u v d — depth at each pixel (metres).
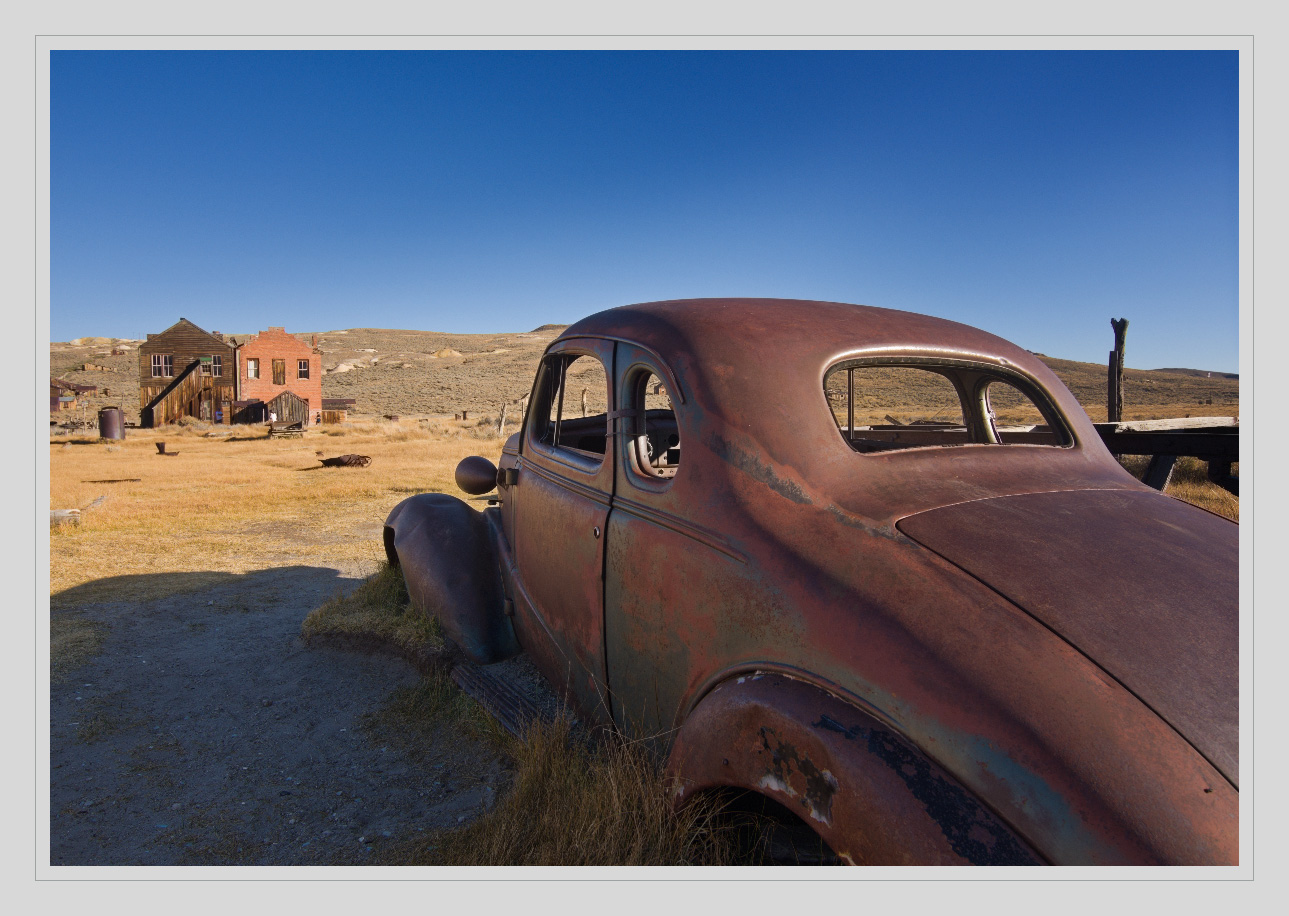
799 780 1.49
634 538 2.26
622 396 2.45
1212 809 1.19
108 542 7.76
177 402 38.59
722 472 1.95
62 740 3.32
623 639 2.34
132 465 16.02
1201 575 1.66
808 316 2.32
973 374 2.80
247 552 7.30
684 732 1.88
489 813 2.62
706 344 2.14
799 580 1.68
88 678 4.02
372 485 12.24
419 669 3.82
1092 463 2.34
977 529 1.74
